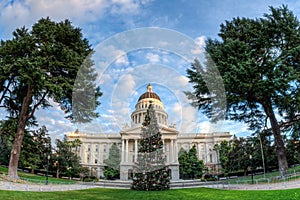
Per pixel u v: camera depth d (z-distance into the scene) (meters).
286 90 13.52
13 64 14.27
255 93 14.23
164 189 12.17
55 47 15.29
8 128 17.16
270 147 18.77
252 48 15.50
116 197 9.31
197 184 15.51
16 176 15.10
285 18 14.91
